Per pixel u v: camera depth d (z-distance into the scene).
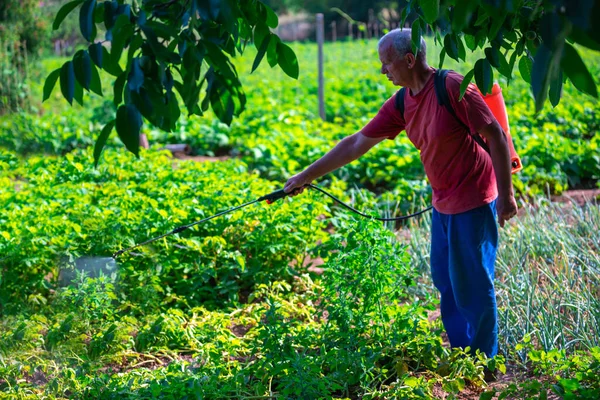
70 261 5.06
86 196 6.76
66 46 21.64
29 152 9.05
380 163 8.80
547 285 4.74
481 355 3.81
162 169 7.73
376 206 7.12
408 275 4.39
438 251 4.04
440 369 3.83
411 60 3.68
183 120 11.52
